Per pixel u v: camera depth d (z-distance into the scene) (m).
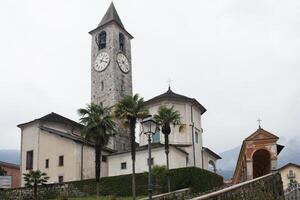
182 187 45.56
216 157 69.69
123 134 65.50
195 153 59.69
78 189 50.97
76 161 55.28
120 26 73.12
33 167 59.00
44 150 58.91
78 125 63.22
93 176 56.69
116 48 71.12
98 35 73.19
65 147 57.06
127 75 72.25
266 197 24.92
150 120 22.45
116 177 49.75
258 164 47.44
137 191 48.03
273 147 40.00
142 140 59.53
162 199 36.81
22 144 61.69
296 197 33.38
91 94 70.31
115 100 67.38
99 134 44.88
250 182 22.30
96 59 71.81
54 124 61.19
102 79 69.81
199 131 63.06
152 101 59.78
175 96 59.66
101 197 47.25
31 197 52.31
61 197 49.25
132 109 43.00
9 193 54.12
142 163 54.34
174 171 46.78
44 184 52.62
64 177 55.59
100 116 46.44
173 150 53.38
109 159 57.97
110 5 74.81
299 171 74.81
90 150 57.66
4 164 78.88
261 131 40.88
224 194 17.11
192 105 61.78
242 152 43.91
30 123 61.78
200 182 46.16
